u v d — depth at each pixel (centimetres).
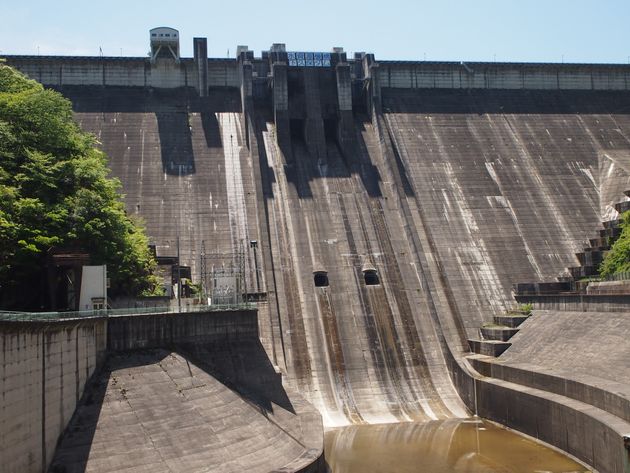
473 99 11138
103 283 4703
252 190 8869
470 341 7469
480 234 8856
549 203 9450
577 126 10931
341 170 9494
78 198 5397
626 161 10081
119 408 3931
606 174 9931
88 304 4659
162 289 6519
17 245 4741
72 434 3675
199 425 4034
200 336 4909
